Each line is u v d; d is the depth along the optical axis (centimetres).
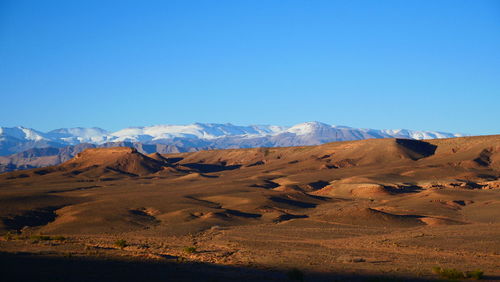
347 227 9438
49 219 10975
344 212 10762
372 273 4341
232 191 15788
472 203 13000
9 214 10700
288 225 9950
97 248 5631
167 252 5866
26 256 4316
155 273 3775
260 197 13800
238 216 11169
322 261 5184
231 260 5112
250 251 6147
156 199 13362
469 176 19562
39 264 3897
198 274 3862
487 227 8381
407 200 14012
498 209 11294
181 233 8794
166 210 11756
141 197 13825
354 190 16950
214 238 7900
